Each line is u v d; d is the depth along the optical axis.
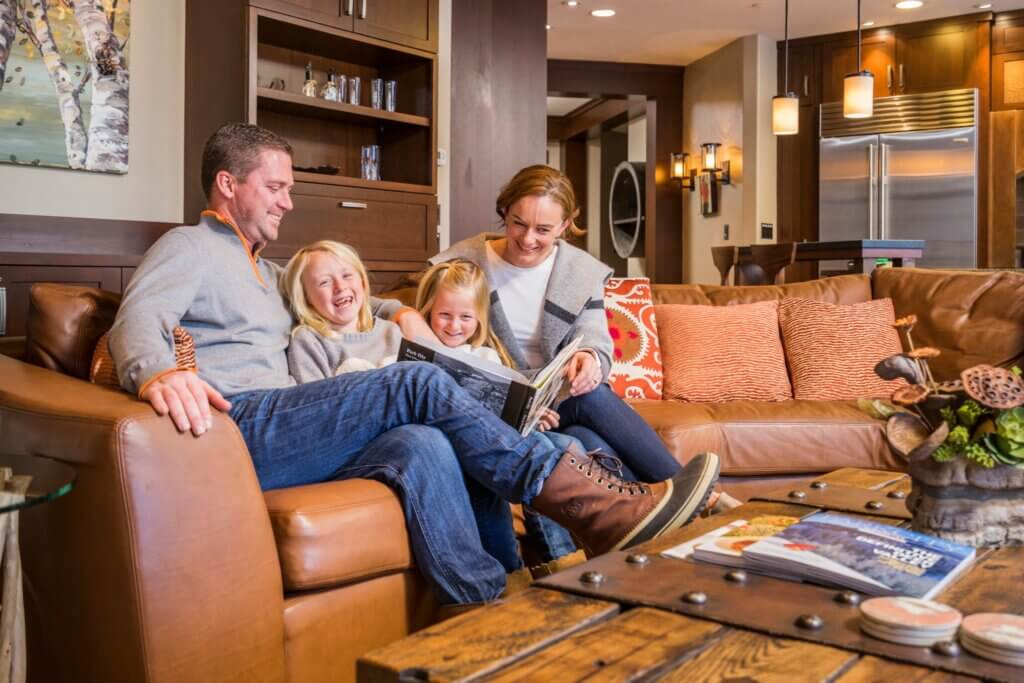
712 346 3.19
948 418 1.36
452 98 5.29
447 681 0.88
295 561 1.55
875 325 3.27
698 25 7.91
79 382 1.67
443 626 1.04
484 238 2.58
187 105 4.17
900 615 1.00
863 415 2.86
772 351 3.23
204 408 1.48
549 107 11.30
